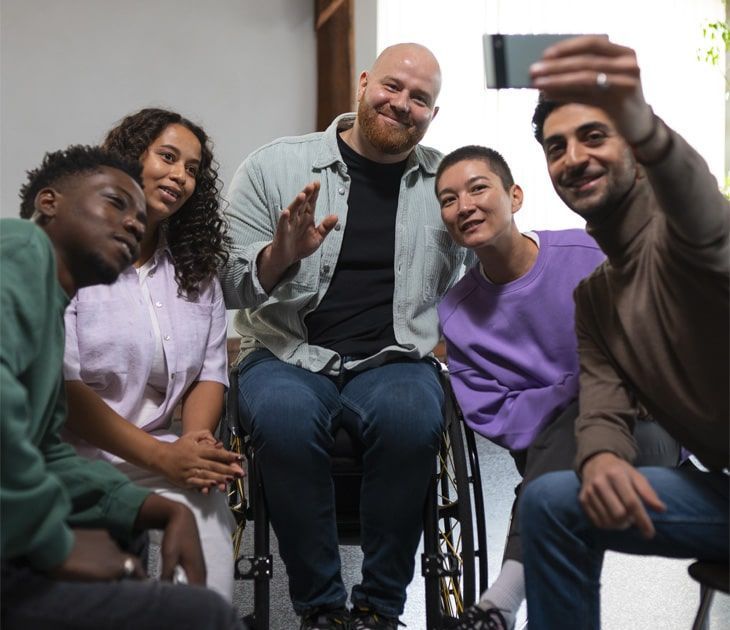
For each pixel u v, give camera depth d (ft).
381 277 8.05
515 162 16.61
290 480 7.09
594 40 4.49
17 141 14.73
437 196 7.47
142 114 7.40
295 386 7.38
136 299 7.06
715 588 5.12
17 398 4.22
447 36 16.29
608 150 5.38
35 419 4.72
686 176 4.67
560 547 5.28
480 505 7.78
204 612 4.45
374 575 7.27
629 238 5.37
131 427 6.60
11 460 4.22
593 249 7.39
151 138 7.27
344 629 7.20
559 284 7.29
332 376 7.82
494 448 13.96
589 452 5.32
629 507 4.99
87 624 4.41
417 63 7.95
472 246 7.25
